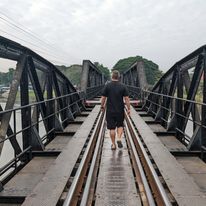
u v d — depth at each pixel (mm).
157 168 5965
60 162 6141
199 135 7727
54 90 11359
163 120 12508
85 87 20641
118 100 7684
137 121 11305
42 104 9195
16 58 7113
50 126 10023
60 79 12703
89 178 5254
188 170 6422
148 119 13789
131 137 8797
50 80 10422
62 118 12477
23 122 7453
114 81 7727
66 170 5633
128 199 4691
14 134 5902
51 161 7086
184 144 9102
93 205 4809
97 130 9914
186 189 4746
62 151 6977
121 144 7828
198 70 8398
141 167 5906
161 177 5566
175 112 10227
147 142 7879
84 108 17719
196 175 6074
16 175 5977
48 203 4215
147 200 4566
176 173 5508
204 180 5754
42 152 7547
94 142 8453
